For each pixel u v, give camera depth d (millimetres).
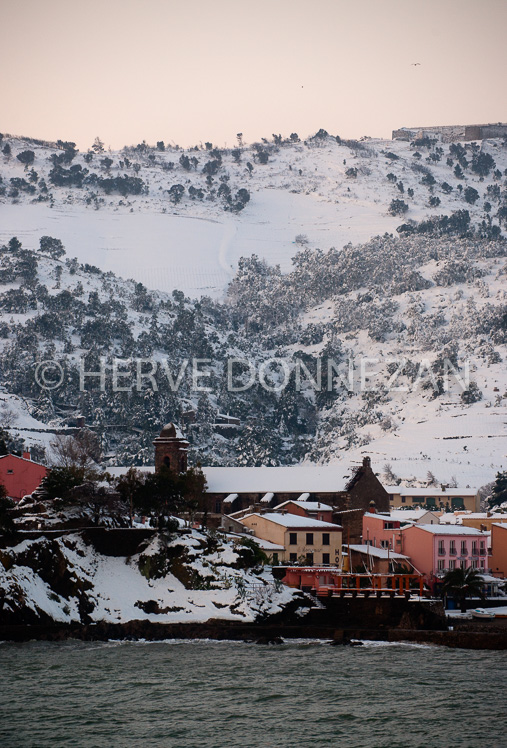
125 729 102562
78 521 160000
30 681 118875
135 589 153250
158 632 146250
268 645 142250
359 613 153625
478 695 114625
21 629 141000
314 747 97875
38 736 100312
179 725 103938
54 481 164625
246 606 152000
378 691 116438
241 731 102438
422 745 98375
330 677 122562
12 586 142750
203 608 152125
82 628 143875
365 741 99625
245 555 161000
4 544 147625
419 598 158000
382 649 140500
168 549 158250
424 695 114688
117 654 133750
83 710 108312
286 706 110500
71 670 124188
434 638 145125
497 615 156875
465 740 99875
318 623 154000
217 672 124500
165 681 119938
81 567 151875
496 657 134875
